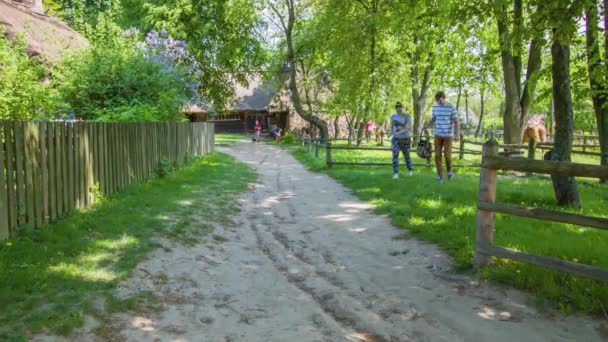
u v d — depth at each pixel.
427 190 9.97
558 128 8.72
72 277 4.62
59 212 6.75
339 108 29.94
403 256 6.09
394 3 19.28
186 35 26.80
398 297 4.72
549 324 4.00
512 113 15.48
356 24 21.83
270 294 4.79
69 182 7.04
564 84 8.57
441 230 6.93
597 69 8.81
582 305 4.18
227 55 27.94
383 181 11.74
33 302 3.98
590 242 6.03
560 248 5.70
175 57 20.06
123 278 4.75
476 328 3.98
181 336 3.76
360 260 6.01
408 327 4.05
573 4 6.74
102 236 6.09
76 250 5.42
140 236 6.23
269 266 5.74
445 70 27.69
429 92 35.88
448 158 11.42
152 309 4.20
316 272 5.56
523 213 4.82
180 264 5.45
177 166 13.38
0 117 9.38
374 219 8.18
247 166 16.62
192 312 4.23
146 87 14.27
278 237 7.18
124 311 4.08
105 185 8.47
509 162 4.95
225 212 8.54
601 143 12.12
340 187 11.89
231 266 5.64
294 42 30.28
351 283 5.16
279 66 29.98
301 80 32.84
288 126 41.81
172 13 27.39
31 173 6.05
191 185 10.80
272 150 25.66
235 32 28.30
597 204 9.19
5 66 10.11
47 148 6.47
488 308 4.36
